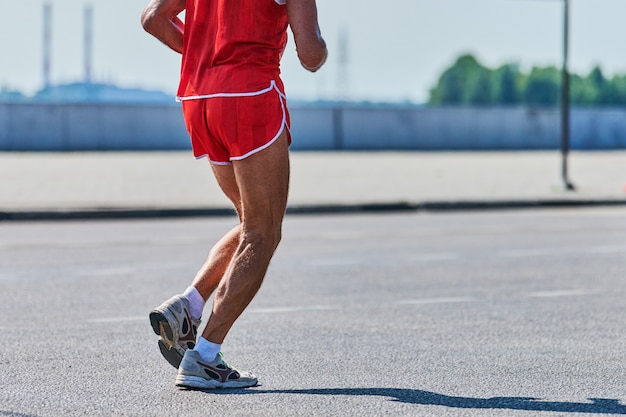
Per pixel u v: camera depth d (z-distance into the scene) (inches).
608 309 875.4
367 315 843.4
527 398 563.8
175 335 577.6
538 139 5251.0
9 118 4335.6
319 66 560.1
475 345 716.7
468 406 544.4
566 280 1053.2
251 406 539.8
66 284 1018.7
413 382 600.7
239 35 557.0
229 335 753.0
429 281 1045.2
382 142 4945.9
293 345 714.8
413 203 2068.2
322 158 3932.1
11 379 606.9
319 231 1605.6
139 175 2785.4
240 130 556.7
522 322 810.8
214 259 592.4
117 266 1167.0
